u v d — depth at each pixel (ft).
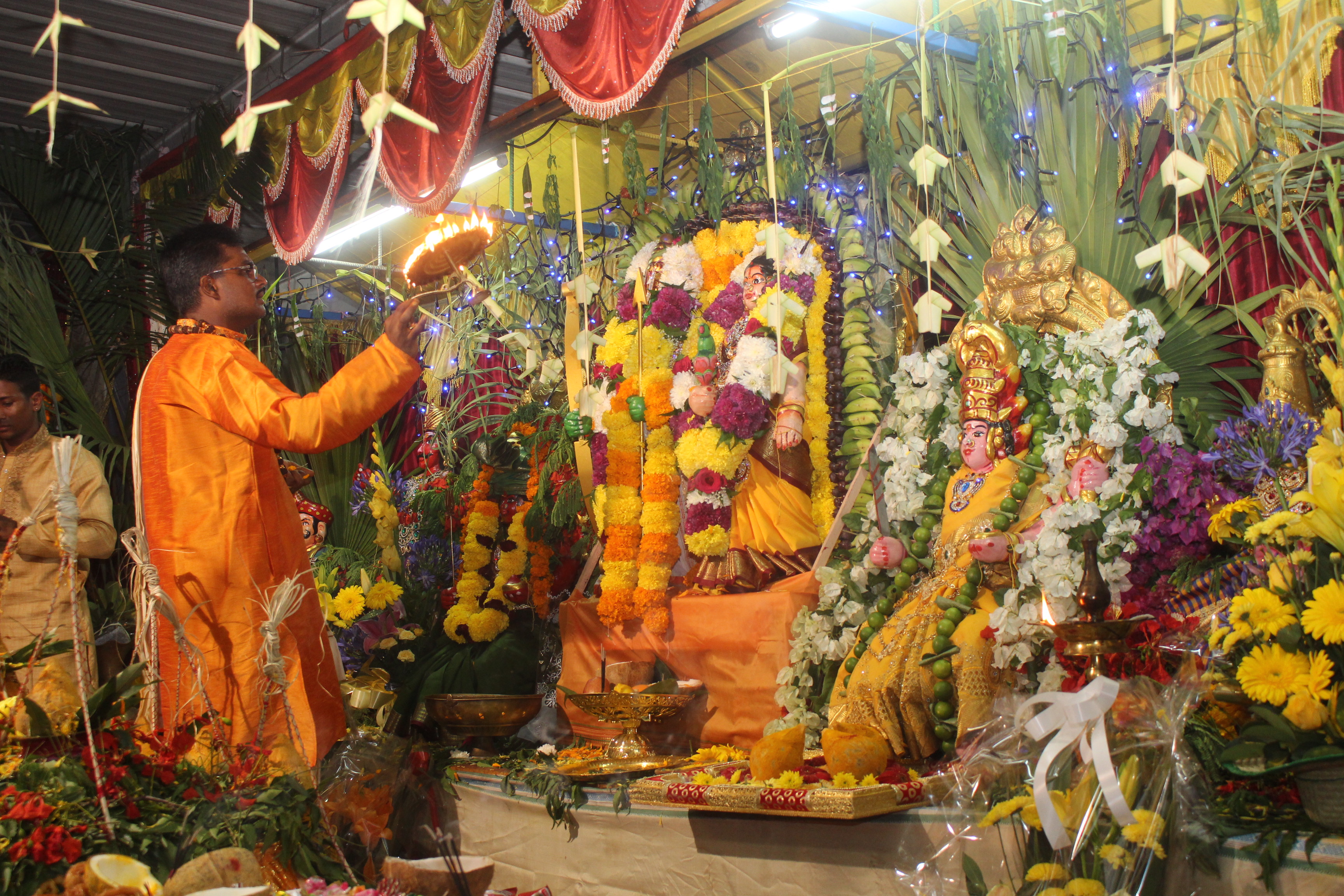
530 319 16.28
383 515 14.58
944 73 11.32
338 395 8.00
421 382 18.12
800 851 7.55
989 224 10.96
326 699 8.44
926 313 9.32
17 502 10.89
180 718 7.55
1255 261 9.99
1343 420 6.61
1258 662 5.51
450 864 5.56
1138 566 8.50
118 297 18.34
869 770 7.44
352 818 8.63
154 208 17.75
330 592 13.12
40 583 10.83
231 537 8.06
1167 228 10.02
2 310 16.79
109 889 4.83
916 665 8.61
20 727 5.98
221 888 4.47
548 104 12.92
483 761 10.78
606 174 14.42
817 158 12.50
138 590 7.43
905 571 9.70
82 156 18.65
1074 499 8.52
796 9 11.43
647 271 12.40
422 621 13.83
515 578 12.71
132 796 5.89
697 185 12.88
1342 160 8.72
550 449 13.32
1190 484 8.23
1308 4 9.73
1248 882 5.55
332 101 14.52
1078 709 5.35
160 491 8.09
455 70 12.16
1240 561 7.39
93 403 19.47
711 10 10.55
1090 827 5.36
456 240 8.48
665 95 14.46
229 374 8.28
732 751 9.74
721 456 10.90
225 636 7.92
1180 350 9.82
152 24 16.60
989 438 9.34
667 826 8.52
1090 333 9.22
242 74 18.24
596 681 11.71
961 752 6.71
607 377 12.27
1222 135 10.12
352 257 22.90
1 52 17.25
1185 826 5.48
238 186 16.30
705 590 11.17
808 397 11.23
